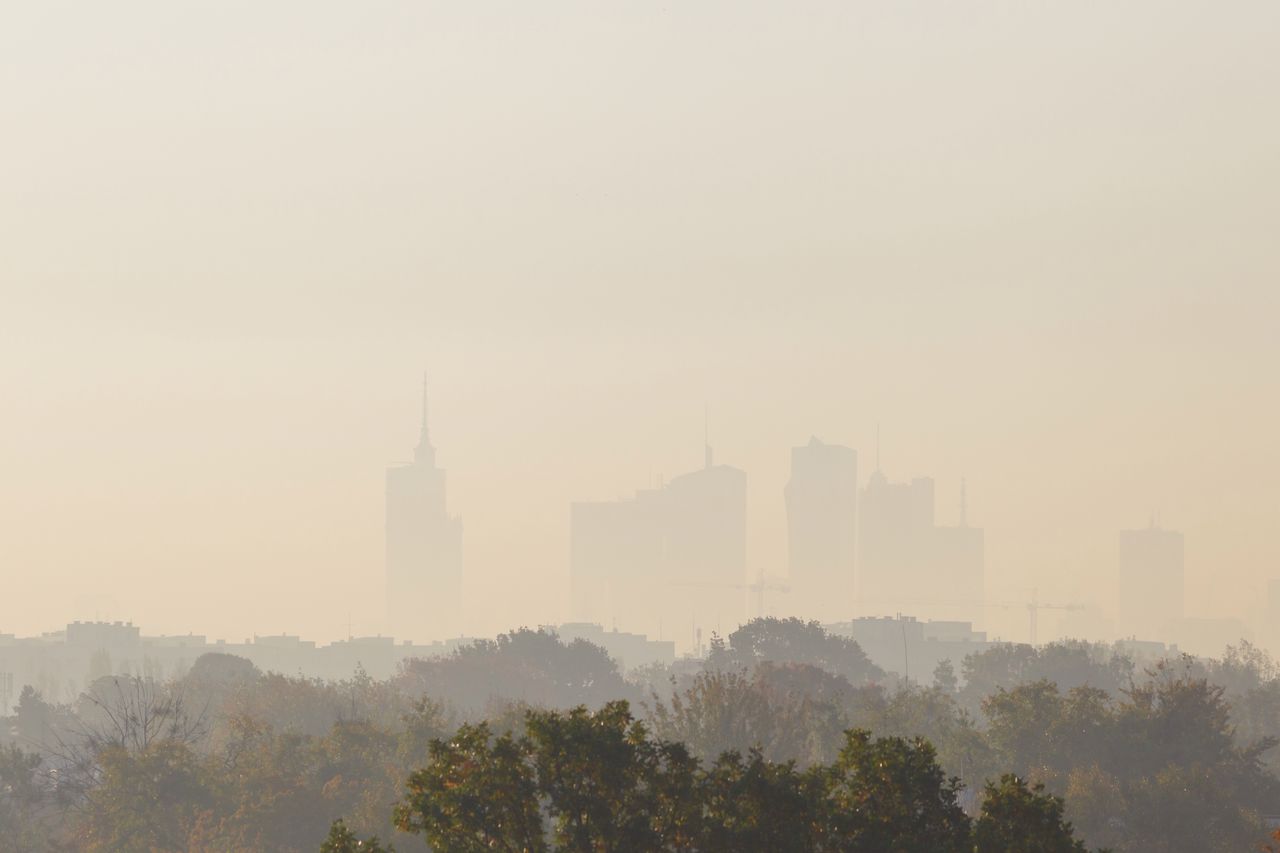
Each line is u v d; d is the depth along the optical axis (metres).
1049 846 133.12
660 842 135.62
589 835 133.62
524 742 138.00
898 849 132.50
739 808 136.88
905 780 136.25
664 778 137.25
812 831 136.62
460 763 137.12
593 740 134.62
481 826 132.50
